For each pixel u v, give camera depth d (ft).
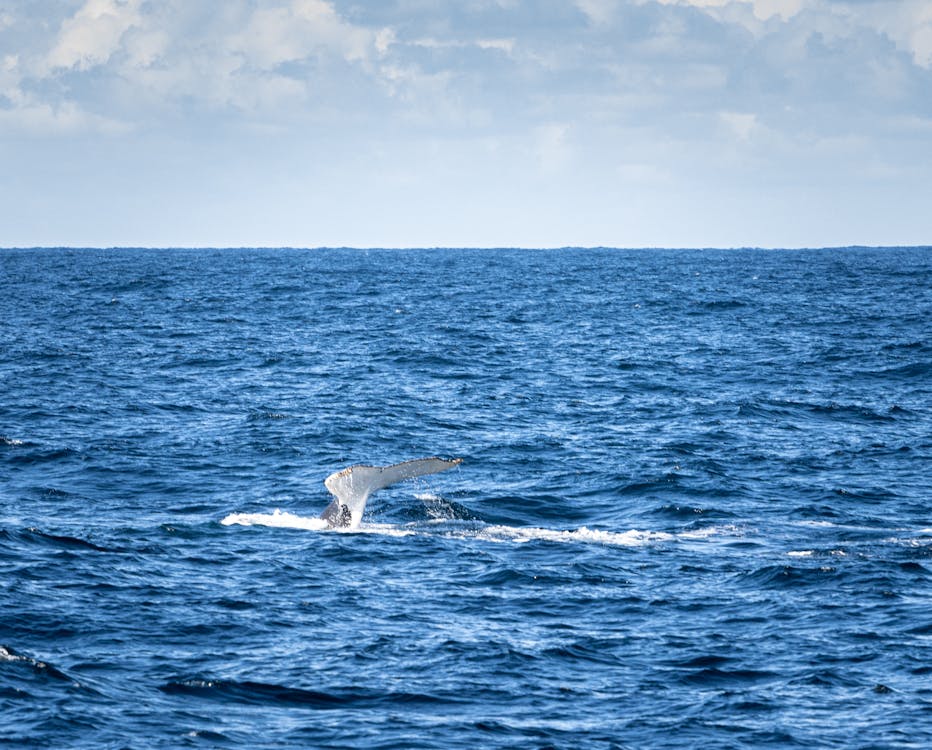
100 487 426.92
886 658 254.06
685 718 221.46
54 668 233.14
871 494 432.66
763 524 381.19
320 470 464.24
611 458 492.13
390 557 328.08
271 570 313.32
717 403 645.51
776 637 267.39
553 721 219.61
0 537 328.08
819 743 210.38
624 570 320.91
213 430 545.85
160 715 215.72
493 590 301.02
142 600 281.74
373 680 237.25
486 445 520.42
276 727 213.46
